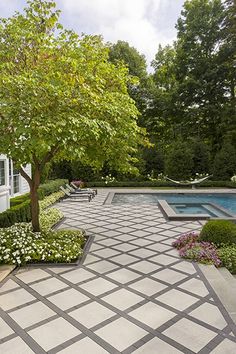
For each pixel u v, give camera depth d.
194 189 16.25
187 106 20.67
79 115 4.36
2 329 2.91
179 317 3.12
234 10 17.77
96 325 2.98
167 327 2.94
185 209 11.01
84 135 4.41
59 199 12.18
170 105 20.55
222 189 16.11
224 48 18.55
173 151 18.56
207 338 2.75
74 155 4.65
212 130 20.62
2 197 8.03
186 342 2.70
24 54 5.01
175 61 21.80
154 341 2.71
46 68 4.80
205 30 19.77
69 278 4.17
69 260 4.74
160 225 7.49
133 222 7.88
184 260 4.89
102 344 2.67
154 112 22.30
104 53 5.67
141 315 3.17
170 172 18.20
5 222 6.55
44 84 4.11
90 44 5.62
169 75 23.28
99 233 6.71
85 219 8.30
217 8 19.77
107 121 5.12
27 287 3.88
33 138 3.86
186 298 3.55
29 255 4.72
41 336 2.80
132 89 20.64
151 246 5.68
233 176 16.98
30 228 5.93
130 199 13.65
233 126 18.12
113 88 5.78
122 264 4.72
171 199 13.83
